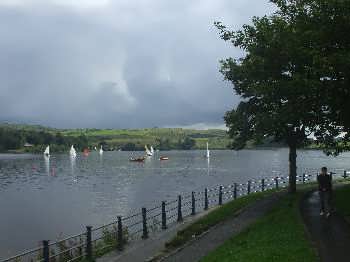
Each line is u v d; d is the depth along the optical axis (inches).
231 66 1365.7
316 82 836.0
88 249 715.4
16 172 5762.8
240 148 1460.4
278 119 1080.8
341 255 597.3
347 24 838.5
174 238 816.9
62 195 2960.1
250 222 957.8
